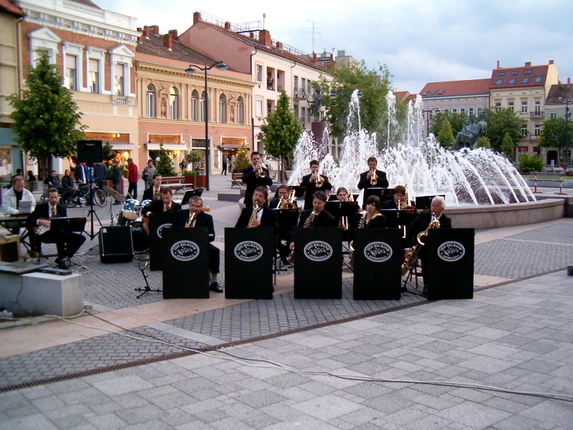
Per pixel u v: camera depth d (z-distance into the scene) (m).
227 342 6.28
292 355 5.86
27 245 11.78
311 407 4.62
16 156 30.92
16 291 7.52
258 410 4.57
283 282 9.40
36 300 7.36
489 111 81.50
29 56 31.30
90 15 34.91
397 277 8.15
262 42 58.09
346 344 6.22
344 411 4.55
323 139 31.06
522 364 5.61
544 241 13.80
